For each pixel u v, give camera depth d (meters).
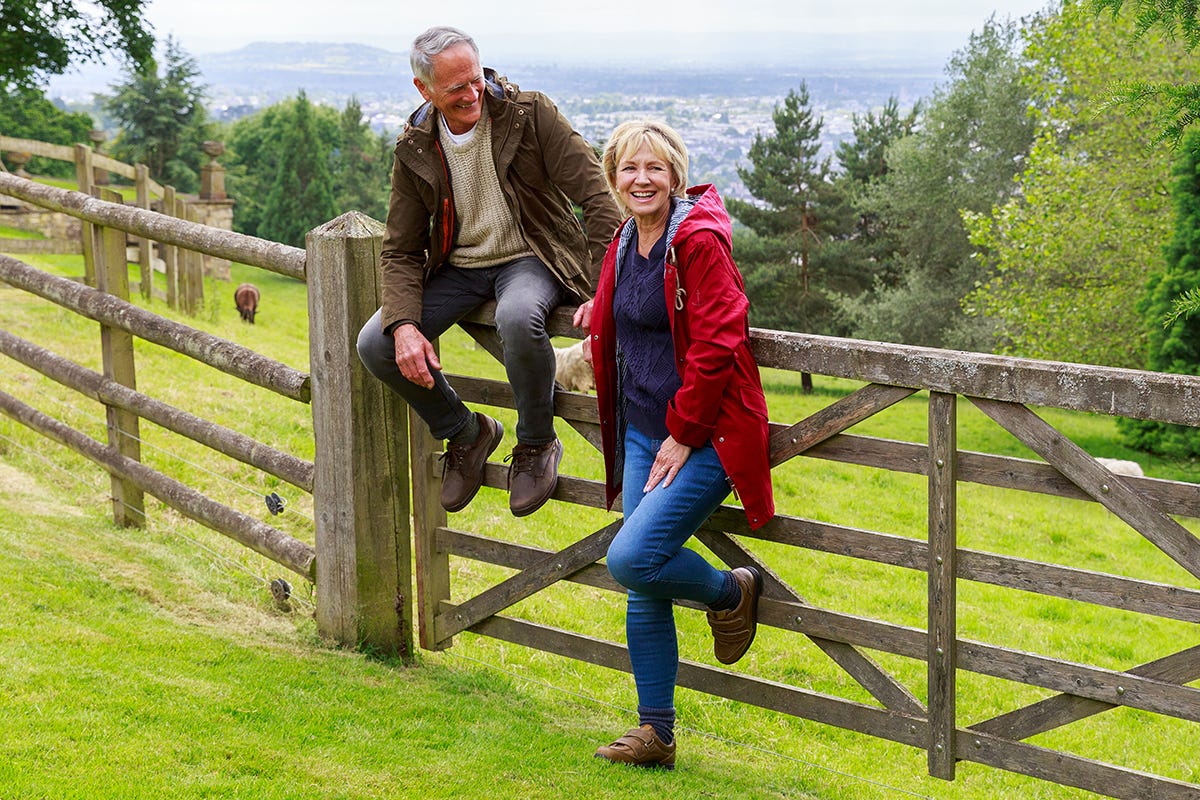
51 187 5.37
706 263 2.83
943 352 2.89
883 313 31.89
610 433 3.26
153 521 5.47
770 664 5.59
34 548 4.53
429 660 4.25
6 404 6.03
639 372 3.08
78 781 2.56
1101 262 18.78
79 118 51.59
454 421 3.71
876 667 3.24
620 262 3.07
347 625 4.06
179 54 53.47
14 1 21.03
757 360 3.16
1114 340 18.53
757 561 3.40
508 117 3.23
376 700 3.52
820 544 3.23
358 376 3.85
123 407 5.08
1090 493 2.74
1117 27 16.61
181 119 53.91
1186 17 4.84
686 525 3.02
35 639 3.47
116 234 5.14
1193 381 2.54
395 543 4.07
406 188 3.38
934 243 32.75
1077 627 7.21
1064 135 20.39
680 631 5.89
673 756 3.34
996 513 11.12
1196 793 2.74
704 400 2.86
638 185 2.89
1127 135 17.83
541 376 3.41
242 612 4.32
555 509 8.03
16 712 2.88
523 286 3.34
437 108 3.26
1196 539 2.62
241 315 17.28
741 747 4.13
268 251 4.02
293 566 4.21
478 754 3.17
